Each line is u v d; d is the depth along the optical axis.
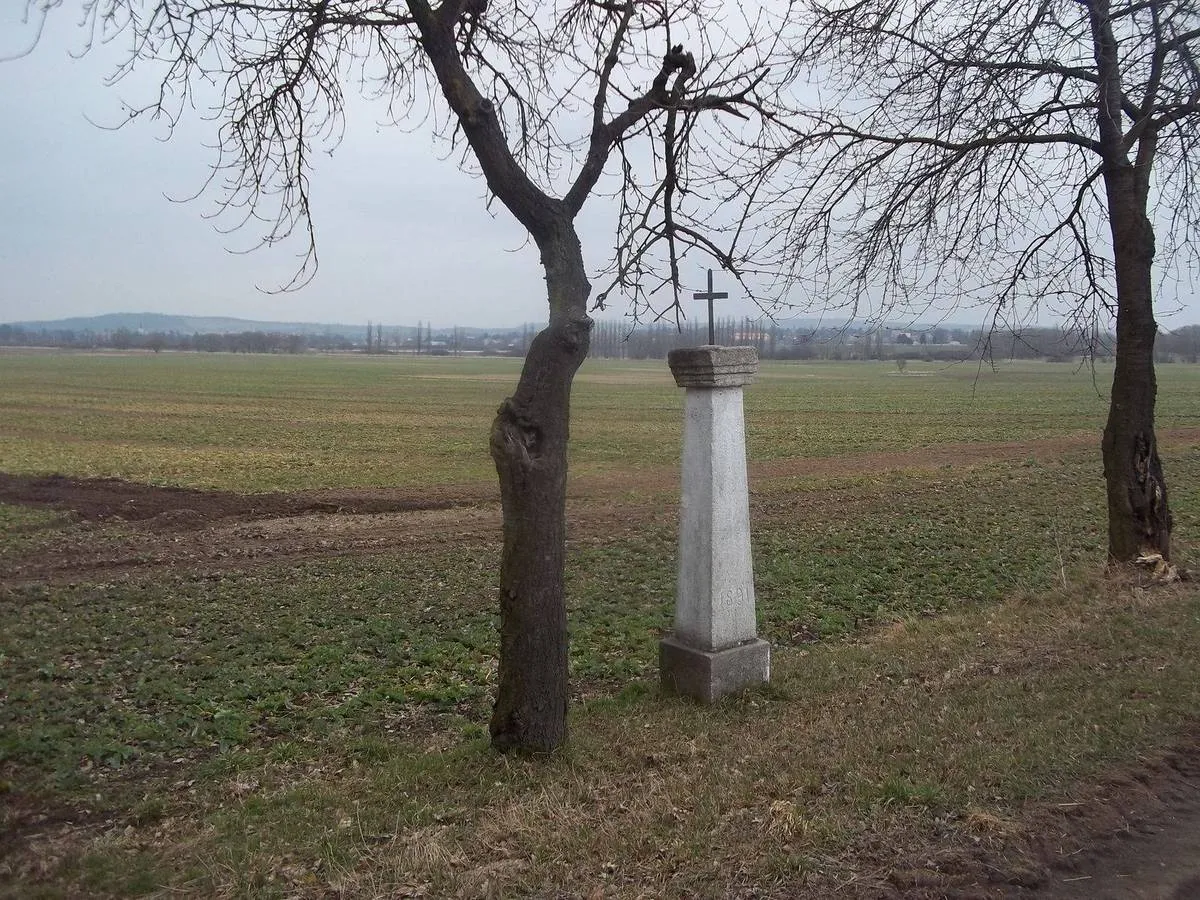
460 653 9.94
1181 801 5.01
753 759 5.77
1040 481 23.11
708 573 7.37
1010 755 5.47
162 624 11.08
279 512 20.14
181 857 4.94
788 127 7.76
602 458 31.00
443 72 5.94
